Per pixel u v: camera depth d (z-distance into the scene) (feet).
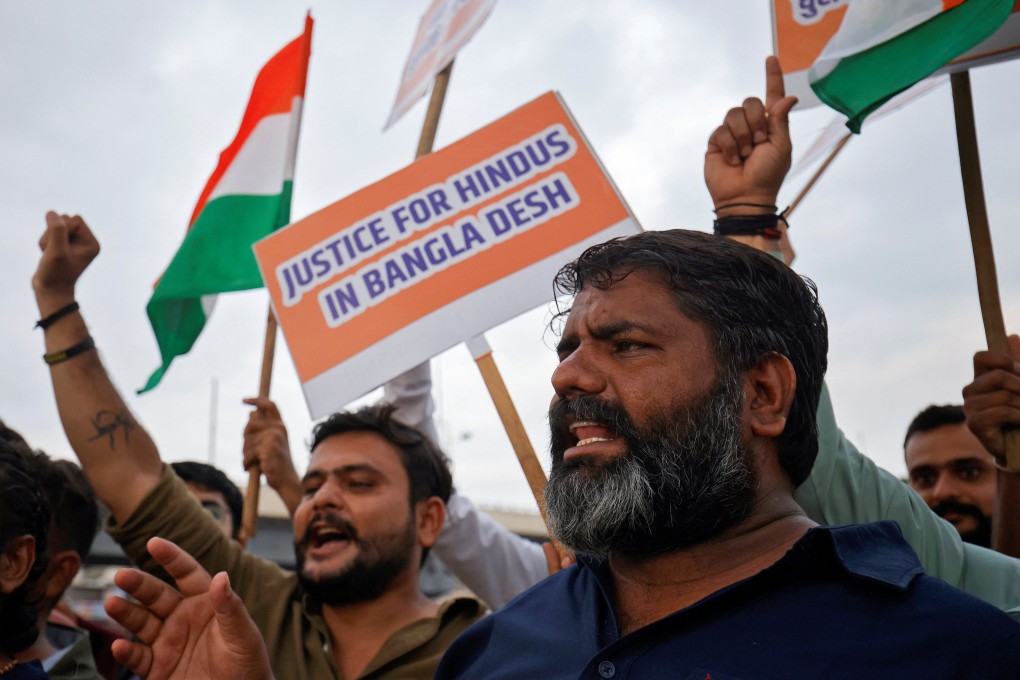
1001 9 7.30
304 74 12.96
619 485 4.96
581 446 5.19
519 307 9.00
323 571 9.22
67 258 9.86
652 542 5.07
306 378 9.41
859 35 7.87
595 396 5.18
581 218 9.20
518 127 9.68
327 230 9.83
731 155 7.80
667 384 5.09
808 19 8.75
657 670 4.57
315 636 9.11
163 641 5.48
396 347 9.19
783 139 7.68
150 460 9.75
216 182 13.12
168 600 5.55
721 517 5.05
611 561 5.36
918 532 6.61
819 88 7.93
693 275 5.33
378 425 10.05
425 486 10.01
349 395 9.20
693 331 5.22
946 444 10.29
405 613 9.38
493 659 5.44
